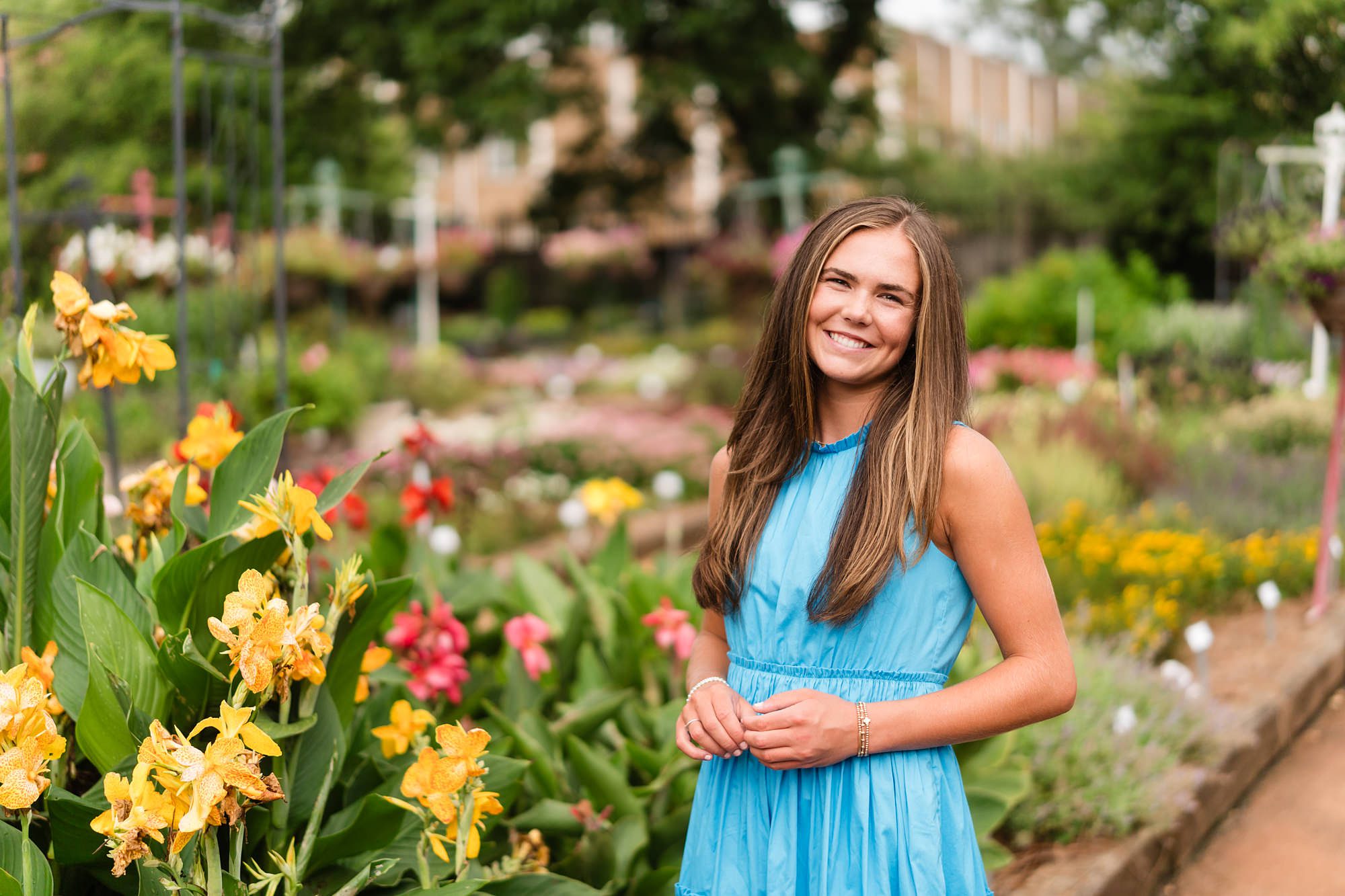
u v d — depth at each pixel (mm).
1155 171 14828
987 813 2504
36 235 4320
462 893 1564
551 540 6500
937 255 1519
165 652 1596
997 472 1454
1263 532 5941
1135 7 6723
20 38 4164
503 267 24219
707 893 1604
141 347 1786
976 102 30672
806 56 13656
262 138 7996
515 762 1985
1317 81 6051
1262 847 3230
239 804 1392
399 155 20359
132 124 5168
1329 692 4477
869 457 1508
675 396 12586
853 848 1474
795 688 1538
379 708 2205
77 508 1946
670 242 23172
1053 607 1472
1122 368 9781
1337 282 4801
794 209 18078
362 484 7176
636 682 2883
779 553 1567
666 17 13047
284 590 1829
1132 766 3084
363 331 15281
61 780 1721
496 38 10422
